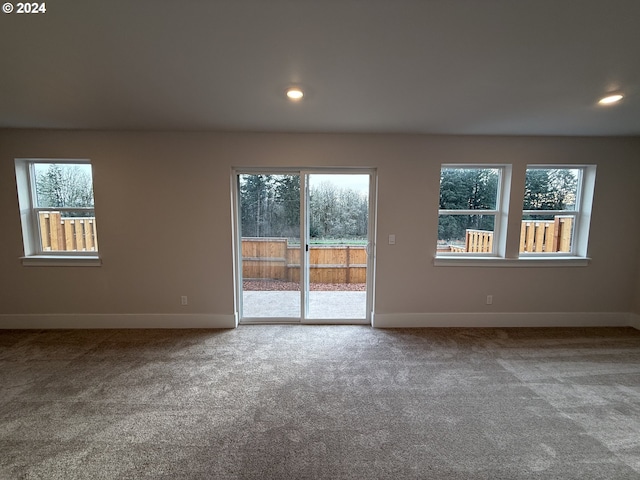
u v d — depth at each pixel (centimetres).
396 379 222
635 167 307
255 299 331
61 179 307
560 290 322
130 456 151
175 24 126
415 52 148
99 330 309
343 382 218
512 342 285
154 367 237
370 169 312
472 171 322
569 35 133
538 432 169
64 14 119
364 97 204
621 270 320
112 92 196
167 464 146
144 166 295
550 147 302
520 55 151
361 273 330
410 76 174
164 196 299
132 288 311
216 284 313
